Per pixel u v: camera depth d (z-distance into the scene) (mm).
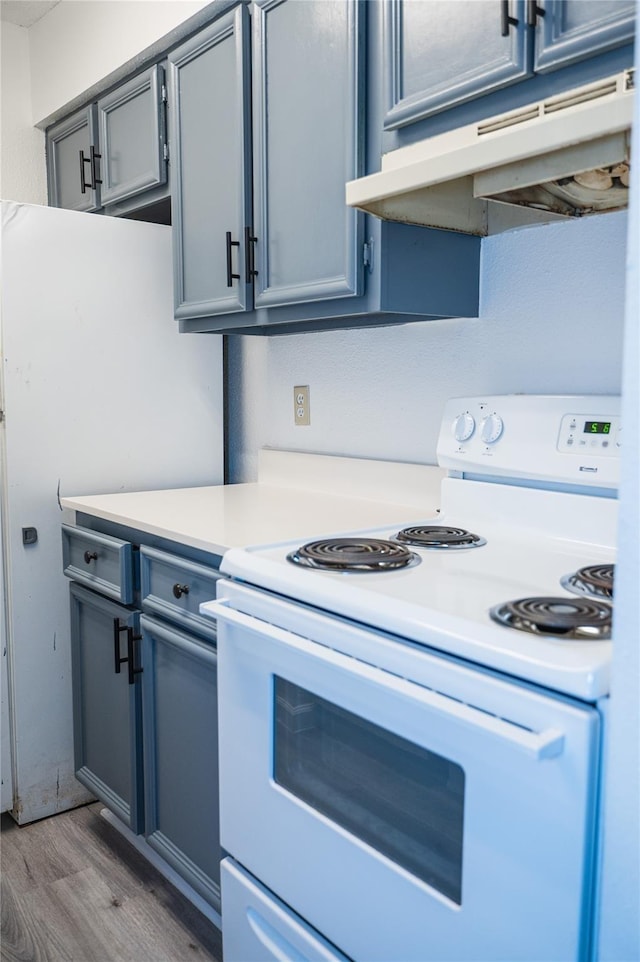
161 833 1681
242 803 1216
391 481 1831
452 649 838
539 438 1348
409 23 1300
